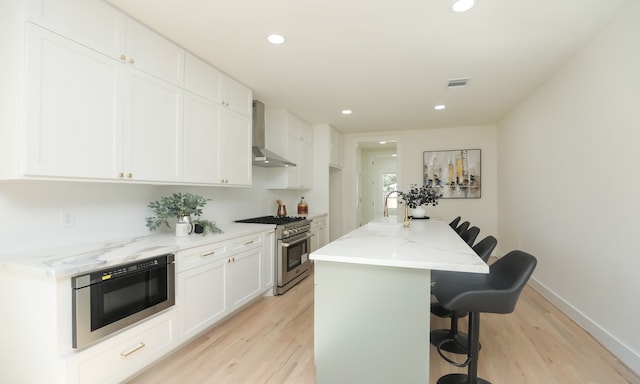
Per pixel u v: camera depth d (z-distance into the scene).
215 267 2.52
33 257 1.71
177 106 2.44
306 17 2.09
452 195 5.63
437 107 4.29
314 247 4.69
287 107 4.27
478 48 2.55
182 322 2.18
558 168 3.05
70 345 1.53
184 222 2.57
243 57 2.69
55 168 1.63
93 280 1.60
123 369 1.77
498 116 4.83
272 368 2.06
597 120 2.40
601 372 2.01
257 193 4.30
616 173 2.19
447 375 1.93
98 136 1.85
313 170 5.37
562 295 3.01
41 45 1.57
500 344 2.38
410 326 1.63
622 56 2.10
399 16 2.08
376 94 3.72
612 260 2.25
